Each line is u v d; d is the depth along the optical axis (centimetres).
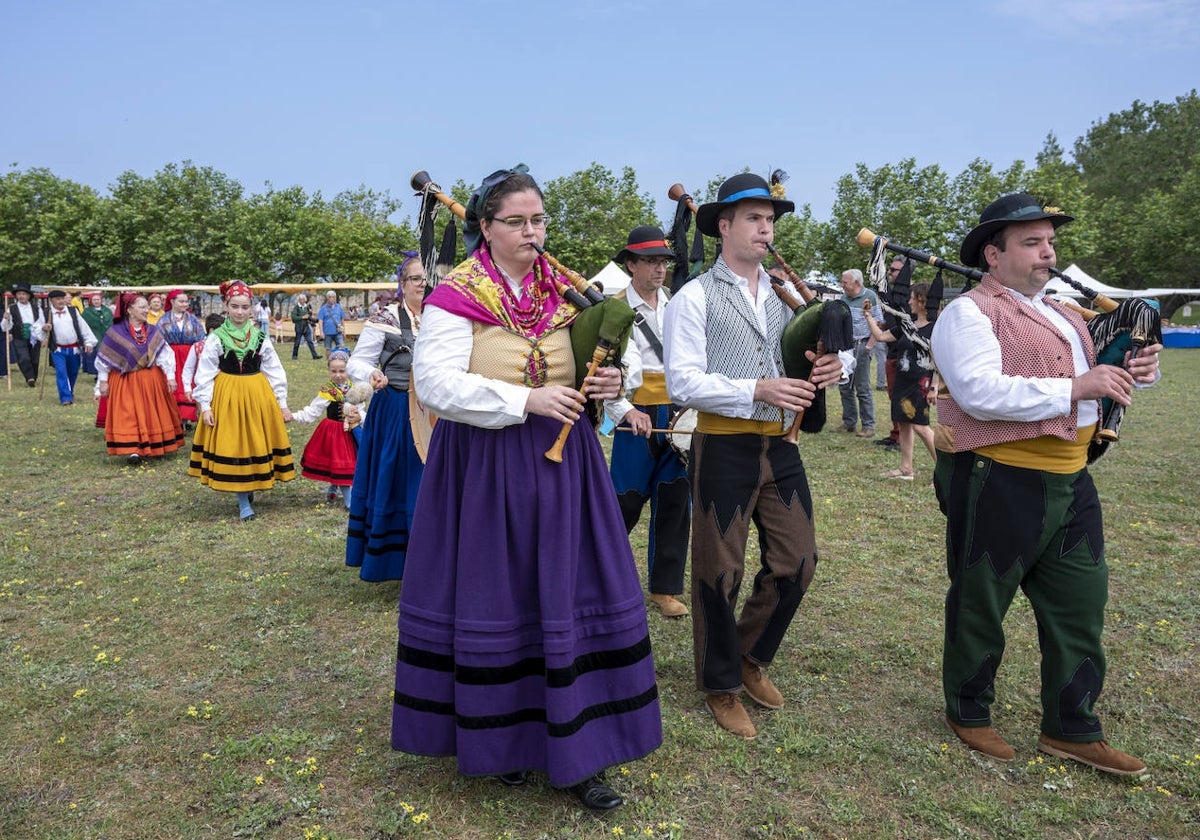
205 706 330
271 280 3675
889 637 396
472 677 253
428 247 341
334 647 388
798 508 317
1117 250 4428
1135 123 6656
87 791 278
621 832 256
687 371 303
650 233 429
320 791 277
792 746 300
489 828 259
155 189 3519
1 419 1069
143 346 813
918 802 271
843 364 304
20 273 3519
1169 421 1037
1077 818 265
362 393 452
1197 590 453
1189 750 301
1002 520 283
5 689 346
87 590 461
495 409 245
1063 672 289
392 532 441
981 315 283
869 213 2647
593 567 264
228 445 595
